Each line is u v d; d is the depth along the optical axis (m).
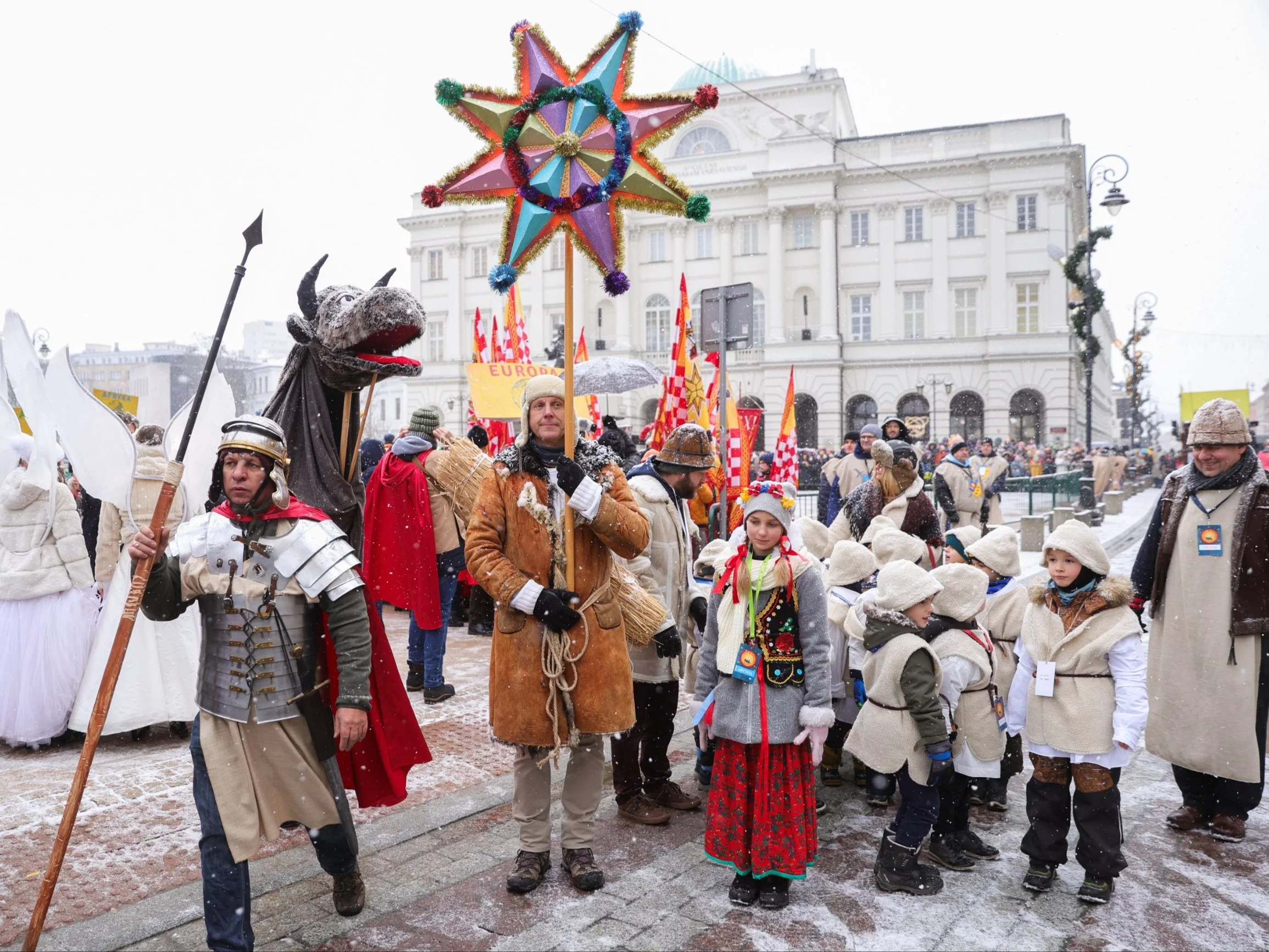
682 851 3.67
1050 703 3.37
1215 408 4.01
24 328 4.90
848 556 4.31
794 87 41.81
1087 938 3.01
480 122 3.26
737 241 42.59
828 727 3.13
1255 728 3.78
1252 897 3.33
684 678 4.34
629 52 3.25
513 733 3.18
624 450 6.56
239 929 2.58
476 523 3.26
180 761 4.59
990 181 39.34
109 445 4.58
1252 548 3.86
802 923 3.08
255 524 2.74
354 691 2.70
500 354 9.64
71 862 3.39
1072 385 39.06
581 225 3.26
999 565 4.17
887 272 40.97
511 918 3.05
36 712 4.66
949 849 3.61
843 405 41.66
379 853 3.55
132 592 2.61
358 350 3.28
